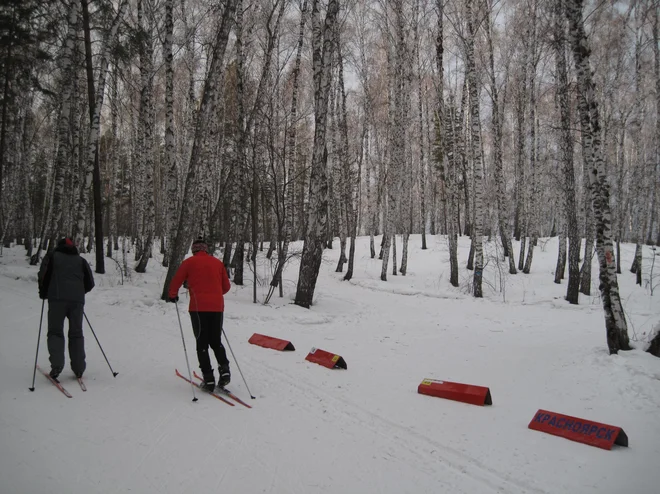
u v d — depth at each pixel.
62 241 5.57
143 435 4.13
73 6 13.46
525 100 23.33
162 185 30.41
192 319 5.46
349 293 17.62
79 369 5.38
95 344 7.38
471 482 3.61
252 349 7.81
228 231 16.81
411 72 21.61
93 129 13.42
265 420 4.68
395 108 20.48
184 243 11.73
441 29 19.95
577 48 7.91
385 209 25.19
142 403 4.93
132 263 20.28
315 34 12.98
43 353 6.61
